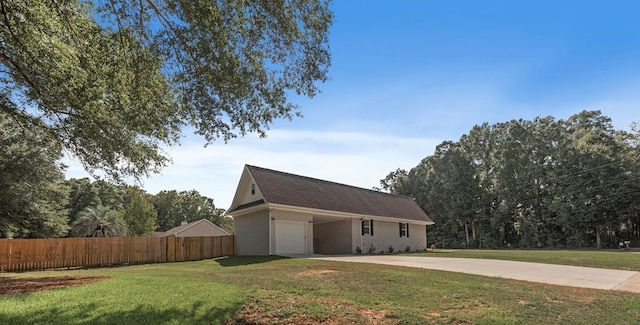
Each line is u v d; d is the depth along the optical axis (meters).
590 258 18.11
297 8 8.02
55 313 6.37
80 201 50.84
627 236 41.81
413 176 55.81
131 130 9.51
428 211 51.81
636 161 38.25
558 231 42.34
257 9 7.69
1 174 21.08
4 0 6.62
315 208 23.17
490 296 8.06
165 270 13.54
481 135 49.78
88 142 10.05
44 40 7.04
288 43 8.32
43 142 11.62
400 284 9.37
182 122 9.52
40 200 24.23
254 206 22.31
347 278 10.31
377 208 28.86
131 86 8.05
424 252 27.30
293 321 6.09
